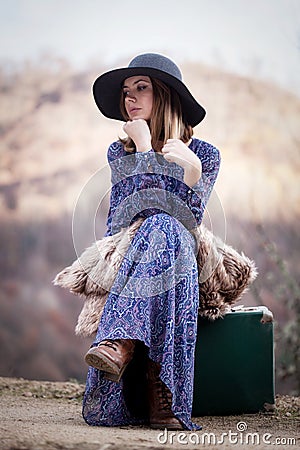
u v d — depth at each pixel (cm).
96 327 294
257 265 668
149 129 310
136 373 292
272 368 325
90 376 286
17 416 306
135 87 310
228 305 316
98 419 284
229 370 319
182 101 314
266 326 324
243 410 323
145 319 269
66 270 311
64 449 219
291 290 561
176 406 275
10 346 704
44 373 701
